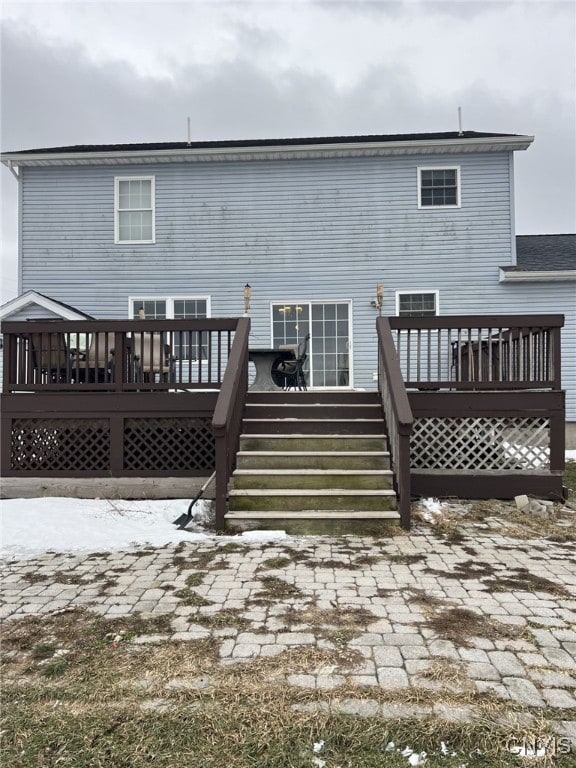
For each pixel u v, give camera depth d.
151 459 6.16
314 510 5.00
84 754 1.89
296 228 11.12
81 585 3.51
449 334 6.01
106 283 11.24
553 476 5.80
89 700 2.20
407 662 2.46
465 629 2.81
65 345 6.37
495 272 10.82
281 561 3.95
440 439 6.11
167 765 1.84
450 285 10.90
